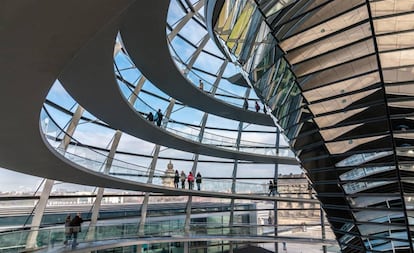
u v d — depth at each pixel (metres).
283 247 29.12
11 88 5.80
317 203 29.12
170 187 20.81
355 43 9.41
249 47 13.13
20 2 3.85
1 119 7.17
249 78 14.49
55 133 11.06
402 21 8.66
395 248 10.96
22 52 4.78
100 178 15.50
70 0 3.90
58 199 17.66
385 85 9.51
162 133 19.06
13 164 11.30
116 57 17.83
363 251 12.16
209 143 23.22
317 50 10.27
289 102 12.36
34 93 6.01
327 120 11.33
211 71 25.19
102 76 10.25
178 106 24.94
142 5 10.12
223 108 23.30
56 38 4.54
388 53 9.15
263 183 29.61
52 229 12.80
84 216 19.16
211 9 13.22
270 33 10.88
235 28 13.16
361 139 10.85
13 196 14.66
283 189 29.41
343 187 12.15
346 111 10.68
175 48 21.20
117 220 21.45
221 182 24.73
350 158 11.41
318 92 11.00
